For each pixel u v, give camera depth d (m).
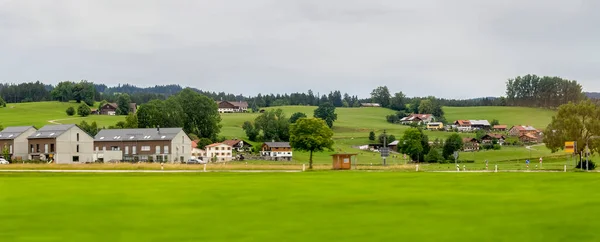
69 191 53.94
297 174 83.00
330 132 137.50
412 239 32.59
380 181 66.00
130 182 64.75
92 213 40.66
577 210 41.53
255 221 37.62
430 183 62.72
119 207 43.38
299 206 44.00
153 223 37.03
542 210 41.72
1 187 57.94
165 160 184.62
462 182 64.19
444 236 33.25
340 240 32.38
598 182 63.28
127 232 34.50
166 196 49.75
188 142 193.88
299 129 136.38
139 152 188.00
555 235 33.53
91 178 72.31
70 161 168.00
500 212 41.06
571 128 136.75
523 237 33.00
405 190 55.12
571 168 126.62
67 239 32.75
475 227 35.75
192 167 110.88
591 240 32.34
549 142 142.62
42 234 34.00
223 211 41.53
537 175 75.25
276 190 54.62
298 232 34.44
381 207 43.59
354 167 121.75
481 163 173.62
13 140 171.62
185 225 36.47
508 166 138.88
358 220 38.06
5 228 35.66
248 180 67.75
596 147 136.12
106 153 175.75
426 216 39.47
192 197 49.12
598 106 147.00
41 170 97.94
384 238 32.88
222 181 66.06
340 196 49.72
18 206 43.91
